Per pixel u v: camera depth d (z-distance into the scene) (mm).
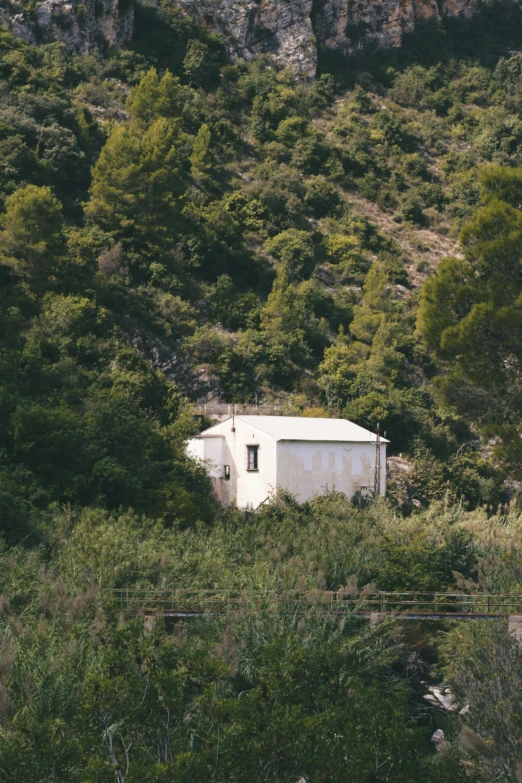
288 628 50062
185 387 116000
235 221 153500
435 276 67188
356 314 138125
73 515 68062
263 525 71375
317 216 169625
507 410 64875
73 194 143375
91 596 49219
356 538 67438
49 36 188750
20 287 111688
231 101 196500
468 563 64062
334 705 34500
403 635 52906
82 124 157250
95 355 106688
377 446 92250
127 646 35562
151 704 32906
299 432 93438
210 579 57094
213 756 31062
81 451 79750
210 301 131125
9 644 42375
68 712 38125
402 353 133375
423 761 33594
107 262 123438
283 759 30953
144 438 88688
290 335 127250
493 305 62312
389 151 198250
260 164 179750
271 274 144500
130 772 29734
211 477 93375
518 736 37438
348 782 30609
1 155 137625
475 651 44906
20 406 79750
